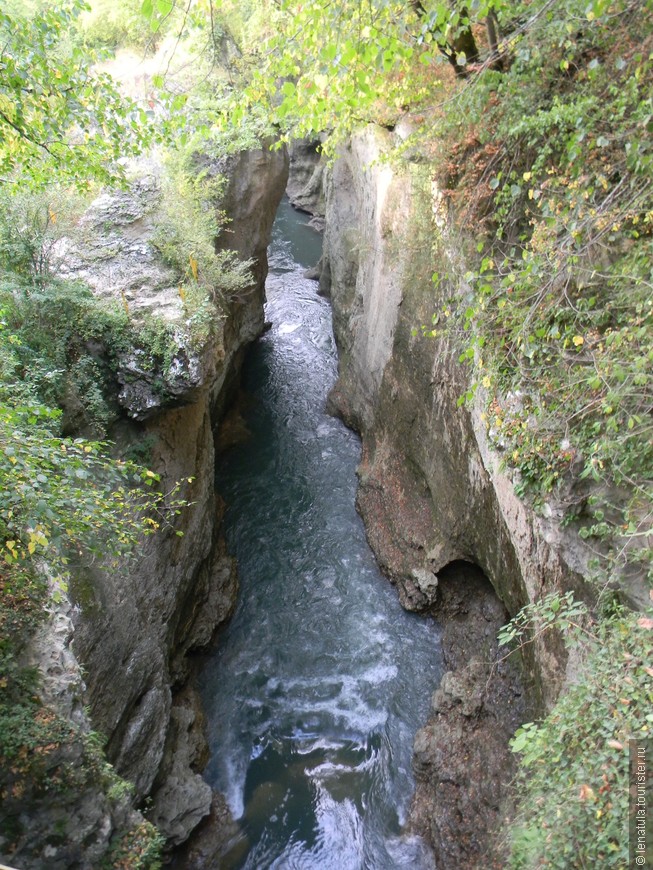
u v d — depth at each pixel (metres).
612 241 6.95
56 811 6.00
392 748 10.91
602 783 4.62
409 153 11.97
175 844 9.25
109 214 12.13
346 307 18.62
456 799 9.47
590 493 6.83
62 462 5.15
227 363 16.92
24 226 10.14
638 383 5.38
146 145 8.25
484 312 6.91
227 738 11.24
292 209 32.12
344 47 5.62
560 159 7.60
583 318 6.62
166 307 10.85
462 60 6.59
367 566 14.09
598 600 6.49
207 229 13.40
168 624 10.54
